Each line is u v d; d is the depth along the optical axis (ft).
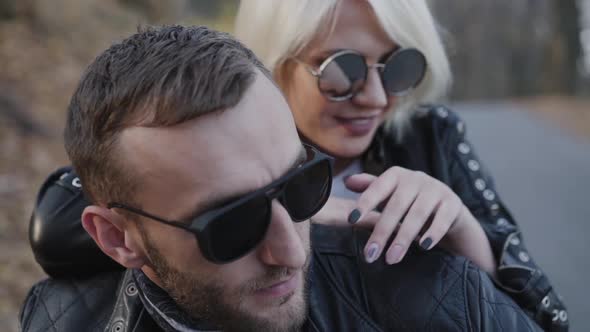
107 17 28.17
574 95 63.31
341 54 5.42
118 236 3.82
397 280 4.17
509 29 78.74
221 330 3.88
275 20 5.70
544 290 4.82
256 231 3.36
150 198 3.36
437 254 4.26
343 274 4.28
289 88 5.97
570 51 66.44
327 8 5.39
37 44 22.06
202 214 3.26
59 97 19.34
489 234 5.02
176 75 3.19
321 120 5.79
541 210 19.34
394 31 5.43
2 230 11.70
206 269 3.43
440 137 5.86
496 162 27.27
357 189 4.50
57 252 4.59
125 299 4.23
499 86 78.69
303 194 3.56
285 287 3.56
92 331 4.38
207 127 3.20
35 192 13.53
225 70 3.23
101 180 3.55
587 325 12.01
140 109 3.25
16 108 16.69
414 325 4.01
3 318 9.04
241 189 3.27
